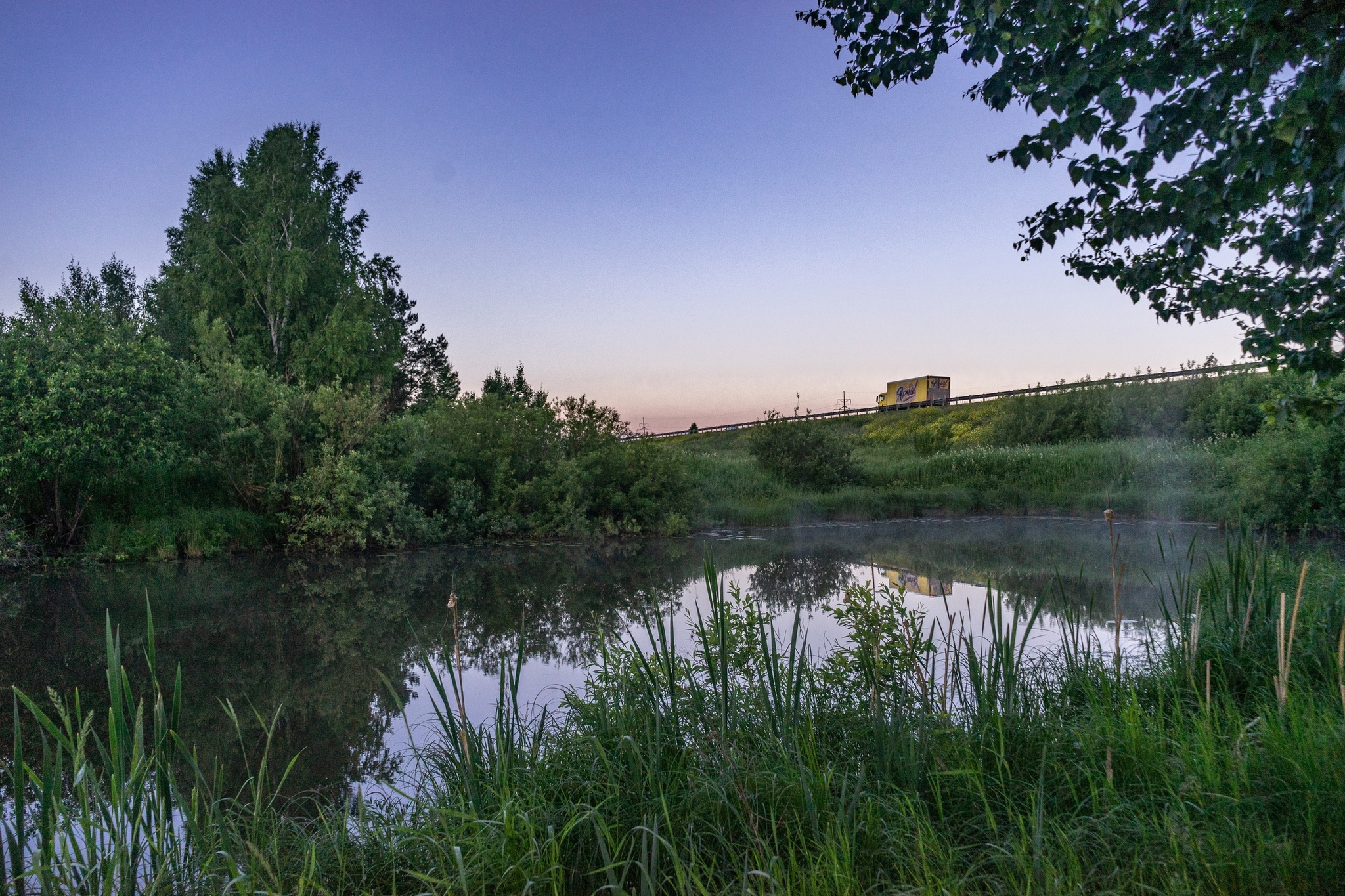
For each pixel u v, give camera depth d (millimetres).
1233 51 3266
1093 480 22641
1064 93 3664
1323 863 2527
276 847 3066
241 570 12023
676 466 18188
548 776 3553
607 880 2912
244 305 28219
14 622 8344
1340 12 2939
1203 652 4715
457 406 18078
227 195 28594
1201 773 3158
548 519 16594
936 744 3566
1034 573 10664
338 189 31453
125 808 2797
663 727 3818
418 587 10430
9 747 4793
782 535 17078
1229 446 20953
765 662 3717
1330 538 12492
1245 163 3340
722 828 3111
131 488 14086
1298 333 4012
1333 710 3584
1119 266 4758
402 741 4855
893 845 2904
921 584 9906
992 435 33188
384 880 2992
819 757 3656
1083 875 2643
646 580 10891
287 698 5797
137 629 8016
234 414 14656
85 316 14125
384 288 31891
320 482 14148
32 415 12195
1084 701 4562
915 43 4668
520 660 3580
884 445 39500
